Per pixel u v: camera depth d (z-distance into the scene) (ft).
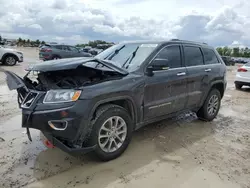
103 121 9.35
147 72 11.06
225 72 16.60
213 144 12.17
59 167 9.45
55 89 8.85
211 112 15.99
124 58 12.15
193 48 14.25
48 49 54.80
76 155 9.98
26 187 8.11
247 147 11.97
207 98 15.33
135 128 11.16
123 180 8.69
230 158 10.68
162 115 12.39
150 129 13.99
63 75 10.48
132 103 10.41
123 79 10.12
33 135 12.42
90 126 9.17
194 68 13.76
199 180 8.84
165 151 11.14
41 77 10.10
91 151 9.53
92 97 8.86
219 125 15.37
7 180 8.44
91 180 8.63
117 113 9.81
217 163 10.17
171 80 12.05
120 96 9.82
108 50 13.85
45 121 8.43
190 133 13.62
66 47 57.00
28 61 58.13
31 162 9.74
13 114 15.71
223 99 24.43
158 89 11.51
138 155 10.65
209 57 15.55
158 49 11.93
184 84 13.01
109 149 9.94
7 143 11.37
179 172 9.34
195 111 15.19
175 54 12.86
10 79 10.28
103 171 9.26
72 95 8.55
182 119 16.24
